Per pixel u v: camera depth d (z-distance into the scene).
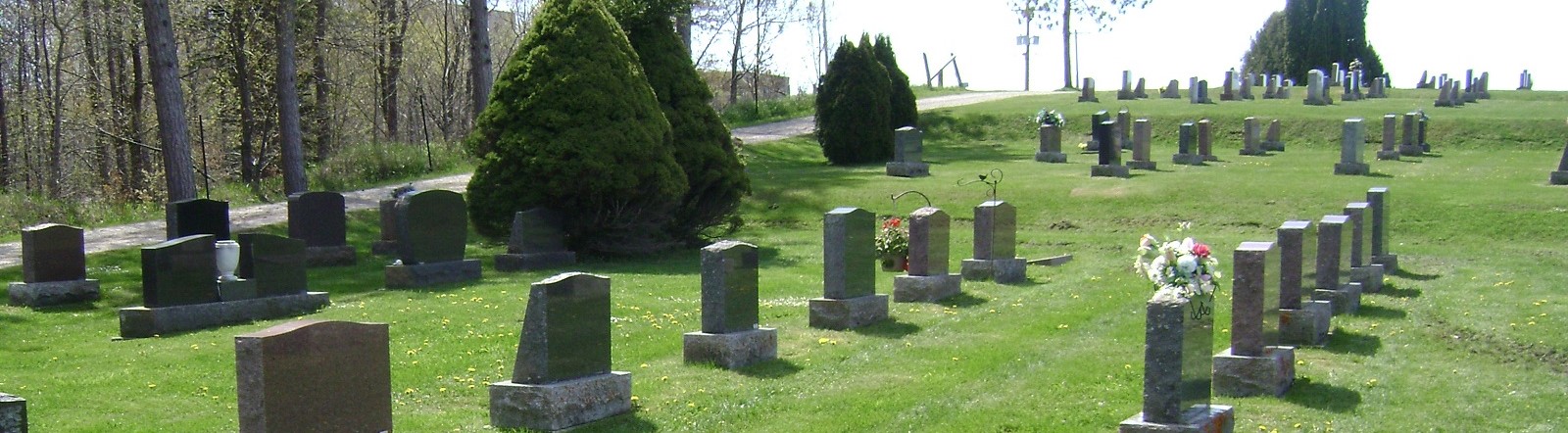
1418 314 14.60
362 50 42.41
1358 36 73.00
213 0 35.75
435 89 54.66
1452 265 19.05
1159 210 25.17
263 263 15.34
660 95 22.69
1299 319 13.02
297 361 7.85
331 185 31.95
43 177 44.44
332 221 20.77
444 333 13.66
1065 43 69.50
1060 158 34.41
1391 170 30.20
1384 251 18.39
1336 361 12.40
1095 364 12.15
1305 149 38.72
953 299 16.28
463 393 11.17
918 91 61.97
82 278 17.09
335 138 43.62
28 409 10.38
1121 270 18.61
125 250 21.41
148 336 13.98
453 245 18.52
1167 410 8.80
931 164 34.66
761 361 12.34
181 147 26.69
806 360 12.44
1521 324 13.86
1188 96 54.25
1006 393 11.10
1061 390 11.15
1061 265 20.03
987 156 37.06
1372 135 39.00
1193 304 9.28
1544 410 10.76
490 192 21.05
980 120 44.47
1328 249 14.72
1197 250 10.50
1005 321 14.52
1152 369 8.86
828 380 11.57
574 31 21.19
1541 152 36.22
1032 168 32.38
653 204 21.48
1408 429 10.12
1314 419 10.29
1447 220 22.91
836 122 35.41
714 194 23.27
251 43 37.62
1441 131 38.75
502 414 9.79
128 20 35.38
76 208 27.33
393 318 14.50
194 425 9.93
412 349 12.82
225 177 41.88
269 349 7.64
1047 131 34.56
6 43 41.09
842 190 28.78
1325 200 24.92
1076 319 14.58
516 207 20.86
